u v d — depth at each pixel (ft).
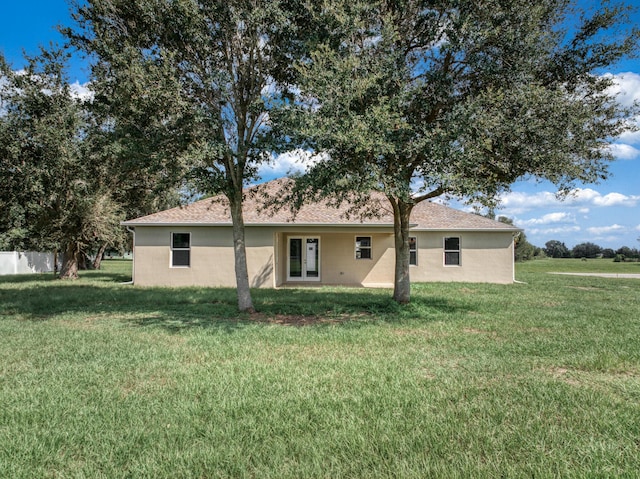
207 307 35.55
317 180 25.52
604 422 11.94
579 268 117.91
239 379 15.74
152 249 57.41
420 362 18.29
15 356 19.36
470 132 24.08
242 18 27.35
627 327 26.71
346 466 9.55
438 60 29.09
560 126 24.90
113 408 12.95
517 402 13.51
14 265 91.30
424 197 34.65
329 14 24.62
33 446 10.47
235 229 33.47
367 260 62.90
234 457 9.91
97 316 31.53
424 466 9.50
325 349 20.79
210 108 29.14
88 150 46.26
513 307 35.99
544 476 9.07
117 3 26.66
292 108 24.35
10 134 40.27
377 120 22.95
